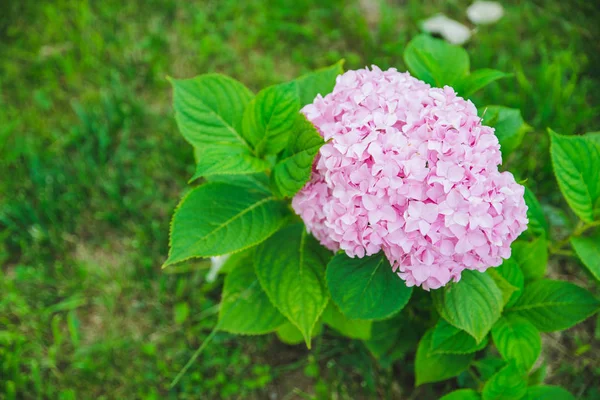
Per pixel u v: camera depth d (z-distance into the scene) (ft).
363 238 1.87
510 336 2.15
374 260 2.03
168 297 2.78
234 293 2.31
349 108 1.93
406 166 1.81
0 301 2.74
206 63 3.38
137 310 2.78
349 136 1.87
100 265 2.89
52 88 3.28
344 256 2.03
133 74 3.31
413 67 2.28
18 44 3.39
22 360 2.60
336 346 2.67
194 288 2.80
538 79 3.13
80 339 2.73
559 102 3.02
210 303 2.76
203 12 3.51
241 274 2.33
